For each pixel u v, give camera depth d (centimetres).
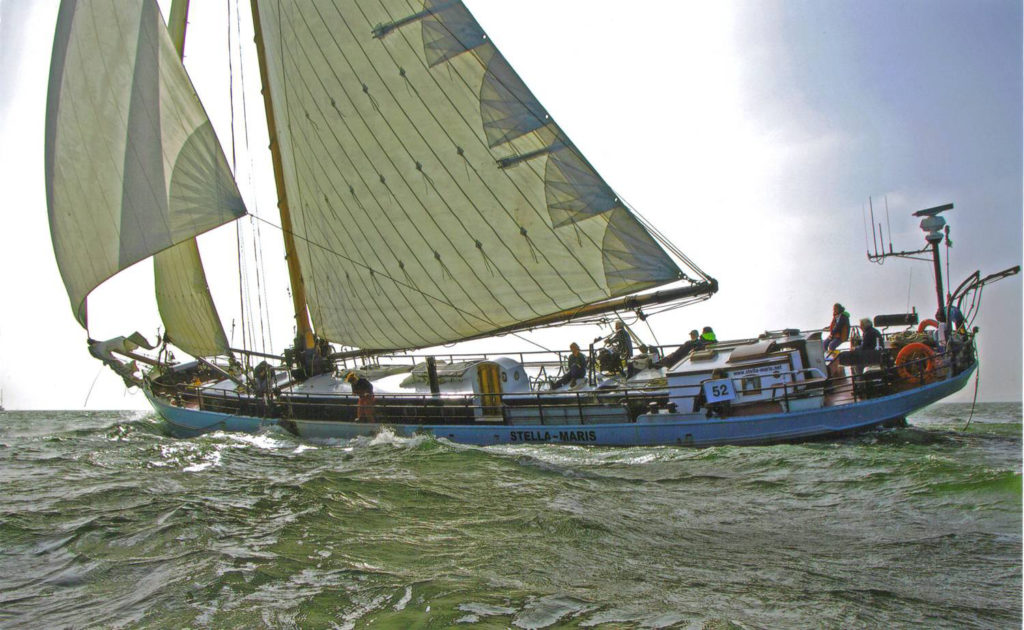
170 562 749
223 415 2084
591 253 1947
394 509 995
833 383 1666
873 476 1159
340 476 1224
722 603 647
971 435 1652
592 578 714
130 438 1952
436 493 1097
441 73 1969
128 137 2080
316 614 617
